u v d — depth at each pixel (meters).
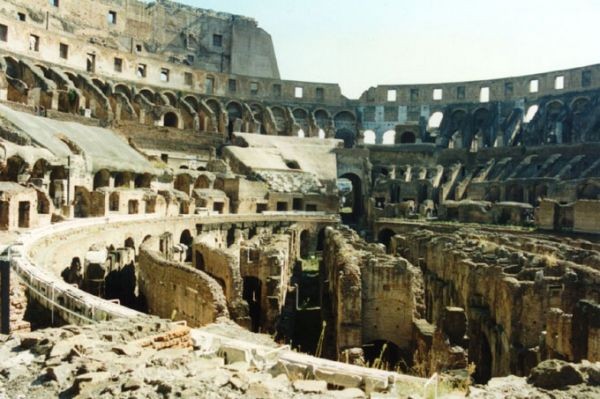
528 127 98.12
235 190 75.50
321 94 118.62
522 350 25.02
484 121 107.94
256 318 37.12
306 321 39.28
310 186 85.12
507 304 26.84
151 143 85.31
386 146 101.81
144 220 48.31
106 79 95.00
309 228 75.38
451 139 105.44
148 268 32.84
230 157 86.94
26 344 13.04
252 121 106.06
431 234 56.19
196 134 92.19
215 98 109.31
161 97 100.56
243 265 36.00
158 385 10.74
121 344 12.99
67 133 61.66
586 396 11.56
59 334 13.48
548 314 23.16
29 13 91.50
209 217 61.91
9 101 69.44
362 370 13.02
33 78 78.25
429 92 115.38
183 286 27.12
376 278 27.94
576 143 82.75
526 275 29.52
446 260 40.47
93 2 104.44
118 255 36.66
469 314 32.25
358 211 97.56
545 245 42.28
